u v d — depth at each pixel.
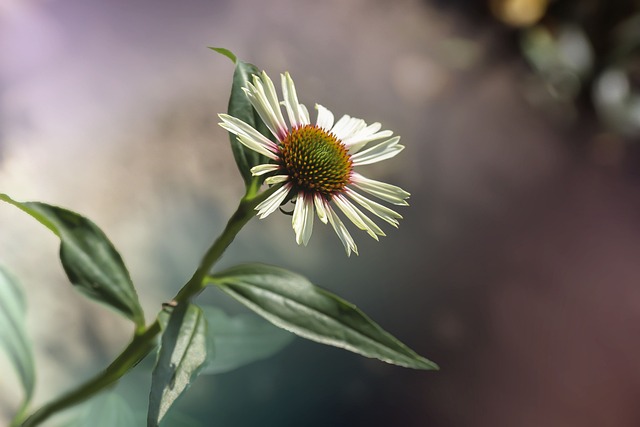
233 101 0.44
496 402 0.89
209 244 0.81
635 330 1.03
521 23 1.36
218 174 0.88
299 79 1.09
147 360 0.48
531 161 1.21
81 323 0.71
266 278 0.43
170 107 0.93
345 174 0.44
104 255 0.44
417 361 0.42
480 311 0.96
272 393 0.75
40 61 0.88
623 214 1.21
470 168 1.15
